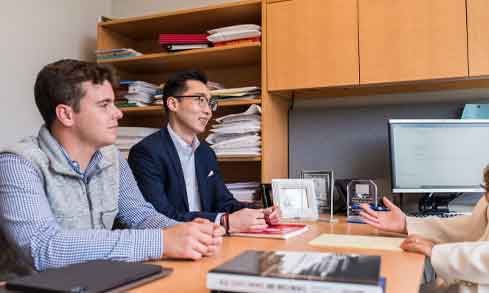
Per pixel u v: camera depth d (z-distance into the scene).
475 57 1.81
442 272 0.99
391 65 1.94
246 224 1.31
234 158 2.20
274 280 0.55
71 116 1.09
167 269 0.80
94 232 0.93
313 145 2.40
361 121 2.31
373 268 0.58
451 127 1.99
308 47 2.09
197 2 2.68
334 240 1.19
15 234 0.94
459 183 1.97
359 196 1.75
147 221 1.28
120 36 2.72
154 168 1.71
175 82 1.92
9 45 2.28
